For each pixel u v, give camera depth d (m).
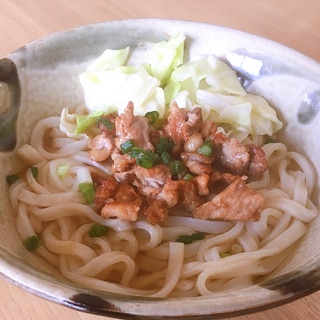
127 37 0.23
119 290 0.17
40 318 0.16
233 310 0.13
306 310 0.16
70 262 0.18
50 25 0.27
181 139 0.20
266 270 0.18
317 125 0.21
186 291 0.17
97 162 0.21
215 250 0.18
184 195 0.19
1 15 0.28
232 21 0.28
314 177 0.21
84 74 0.22
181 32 0.23
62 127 0.22
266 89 0.22
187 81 0.22
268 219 0.20
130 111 0.20
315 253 0.16
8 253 0.14
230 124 0.22
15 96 0.21
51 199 0.19
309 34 0.28
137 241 0.19
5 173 0.20
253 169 0.21
